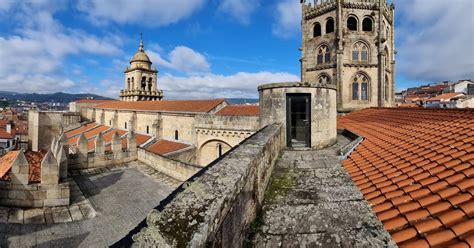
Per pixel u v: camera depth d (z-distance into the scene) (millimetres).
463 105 58594
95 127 55969
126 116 49656
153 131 38188
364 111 30375
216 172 4566
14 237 10836
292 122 14844
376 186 7785
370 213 6445
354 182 8766
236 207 4129
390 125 16047
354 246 5230
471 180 5902
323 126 14914
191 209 3061
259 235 5648
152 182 18125
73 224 12359
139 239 2518
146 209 14266
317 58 42656
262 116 15477
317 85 14547
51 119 64750
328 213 6594
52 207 13633
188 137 34250
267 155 8648
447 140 8930
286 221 6250
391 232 5359
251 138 9219
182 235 2559
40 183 13672
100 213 13578
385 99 41812
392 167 8773
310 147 14477
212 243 2865
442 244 4484
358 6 39094
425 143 9711
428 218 5305
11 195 13422
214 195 3504
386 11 41594
